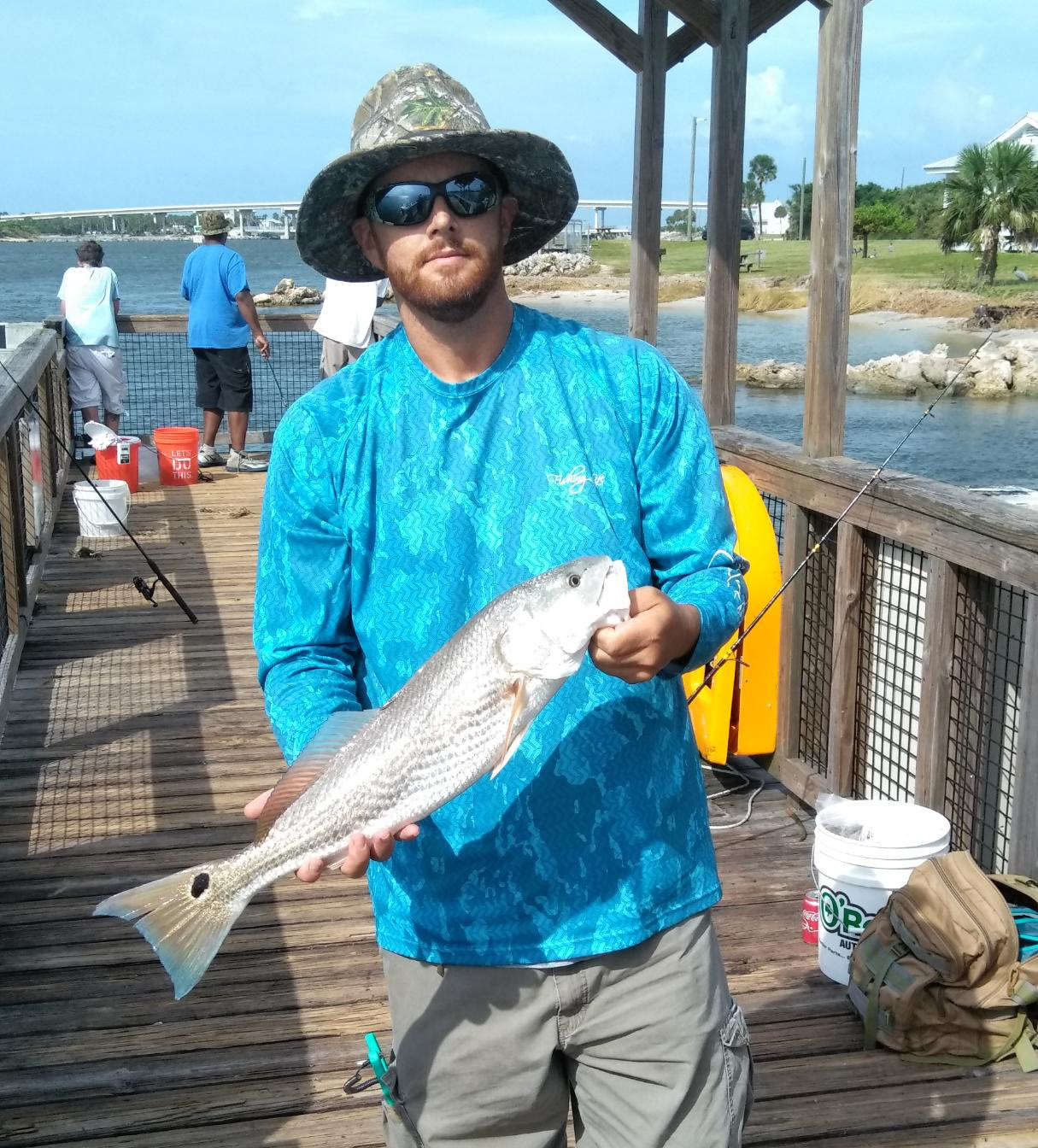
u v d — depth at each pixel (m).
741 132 5.43
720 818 4.92
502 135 1.92
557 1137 2.06
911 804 3.98
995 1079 3.25
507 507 1.96
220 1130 3.10
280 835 1.87
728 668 4.86
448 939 1.92
